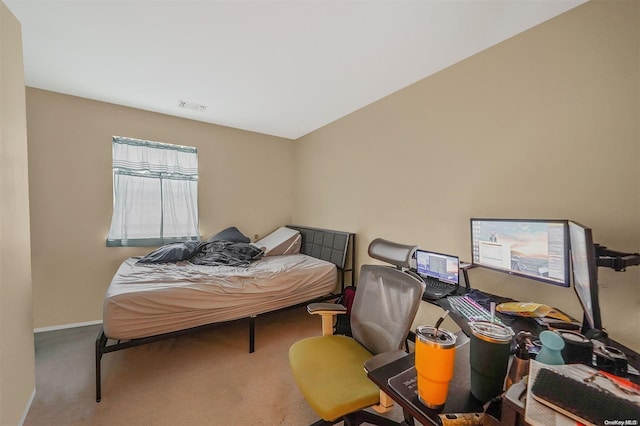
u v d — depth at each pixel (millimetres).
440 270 2002
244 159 3934
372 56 1990
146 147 3182
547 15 1533
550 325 1225
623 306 1296
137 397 1731
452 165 2092
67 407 1633
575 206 1464
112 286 1964
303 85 2471
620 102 1314
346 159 3248
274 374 1994
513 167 1728
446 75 2135
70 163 2795
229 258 2889
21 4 1492
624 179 1306
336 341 1593
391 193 2645
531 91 1640
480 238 1770
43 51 1962
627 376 757
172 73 2277
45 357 2197
